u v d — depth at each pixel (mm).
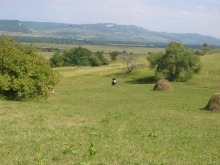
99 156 12352
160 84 56938
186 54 80562
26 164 10617
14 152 12289
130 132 19312
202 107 38812
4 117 21422
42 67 35594
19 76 33844
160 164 11789
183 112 33438
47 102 36719
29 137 15398
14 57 33688
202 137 19000
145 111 32656
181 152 14602
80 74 101000
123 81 86500
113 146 14688
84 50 148000
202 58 103562
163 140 17391
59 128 18766
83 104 38562
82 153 12609
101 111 29391
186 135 19312
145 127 21297
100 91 55750
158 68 83312
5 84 32750
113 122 22812
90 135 17094
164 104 40375
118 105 38688
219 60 98938
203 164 12477
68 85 72875
